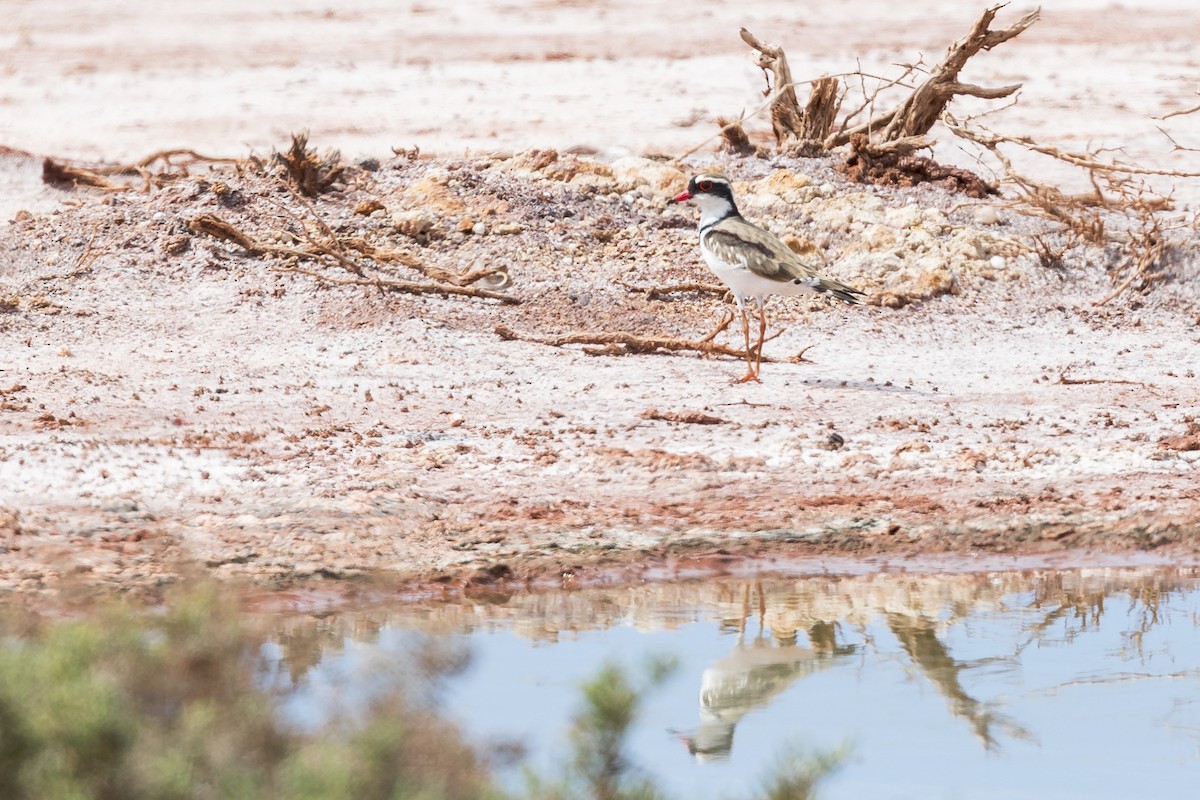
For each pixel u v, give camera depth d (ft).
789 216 70.90
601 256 67.31
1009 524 40.98
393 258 64.49
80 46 134.41
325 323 59.16
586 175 73.15
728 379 54.70
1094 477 44.32
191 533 38.22
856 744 28.22
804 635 34.47
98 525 38.29
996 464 45.21
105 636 19.27
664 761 27.25
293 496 41.01
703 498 42.24
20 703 17.52
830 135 77.87
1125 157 88.53
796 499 42.24
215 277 62.69
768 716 29.73
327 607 34.94
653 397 52.03
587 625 34.58
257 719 18.92
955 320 63.77
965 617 35.78
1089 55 123.34
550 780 19.06
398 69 120.88
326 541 38.17
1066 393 53.78
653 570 38.17
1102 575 38.68
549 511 40.98
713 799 24.99
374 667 21.76
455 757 19.12
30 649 18.84
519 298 62.64
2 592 33.78
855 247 68.80
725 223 53.78
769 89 78.07
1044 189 71.20
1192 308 65.87
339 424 48.11
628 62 121.49
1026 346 61.11
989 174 82.48
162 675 19.24
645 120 99.25
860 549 39.65
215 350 56.54
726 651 33.24
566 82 113.91
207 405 49.78
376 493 41.16
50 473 42.01
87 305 60.54
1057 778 26.91
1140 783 26.76
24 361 54.60
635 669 27.63
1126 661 33.01
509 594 36.60
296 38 136.26
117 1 157.79
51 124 102.01
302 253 63.87
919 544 39.93
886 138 75.56
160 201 68.08
